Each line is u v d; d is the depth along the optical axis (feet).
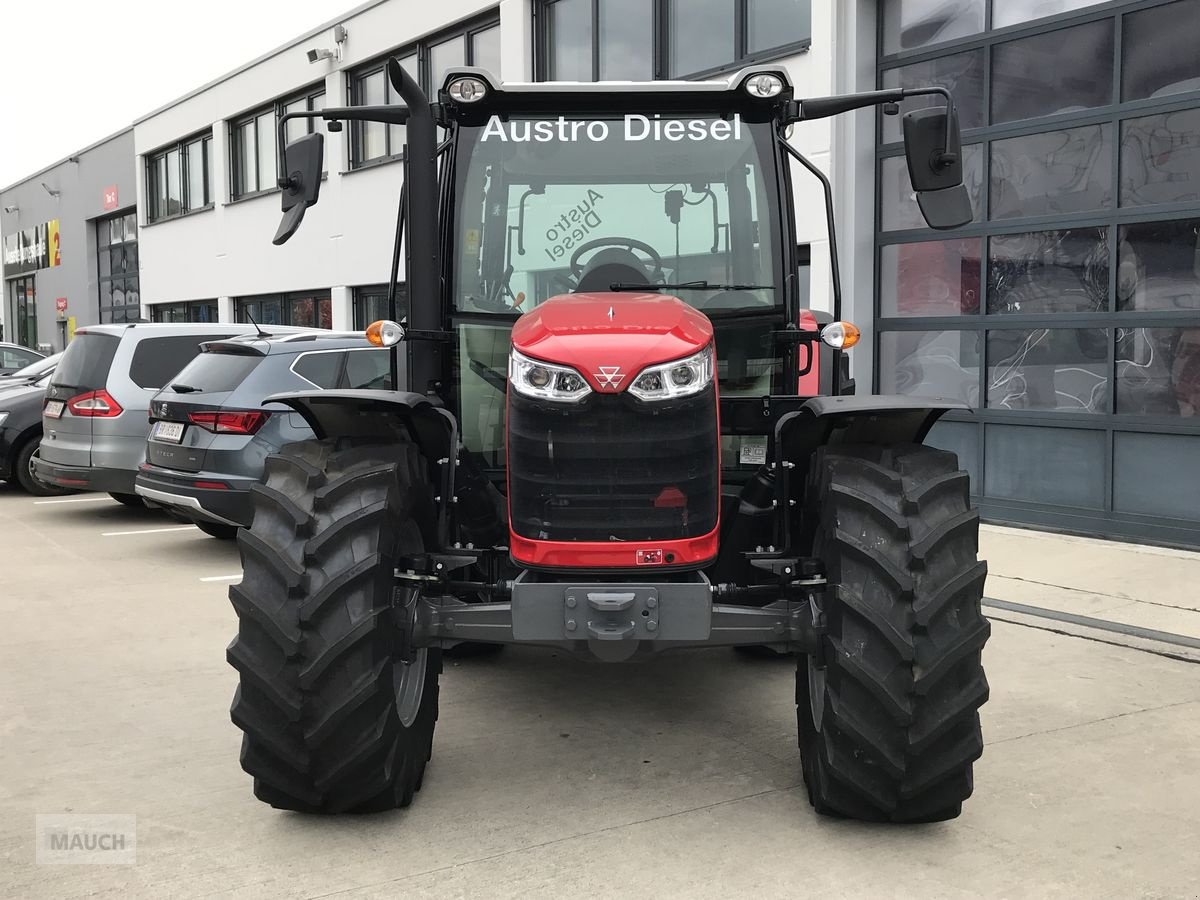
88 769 12.05
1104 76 24.36
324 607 9.78
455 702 14.43
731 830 10.45
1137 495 24.09
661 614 9.98
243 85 59.00
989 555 23.11
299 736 9.95
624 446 10.15
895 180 28.89
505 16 40.88
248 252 60.08
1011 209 26.45
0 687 15.10
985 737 12.90
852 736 9.77
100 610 19.74
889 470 10.43
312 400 10.55
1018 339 26.32
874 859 9.84
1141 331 23.84
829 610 10.02
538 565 10.33
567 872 9.59
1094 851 9.98
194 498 22.70
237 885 9.36
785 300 12.78
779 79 12.53
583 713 13.97
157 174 72.23
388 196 48.08
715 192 12.80
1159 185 23.48
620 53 36.83
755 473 12.95
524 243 12.88
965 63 27.20
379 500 10.24
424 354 12.48
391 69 10.99
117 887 9.33
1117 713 13.70
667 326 10.53
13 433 35.29
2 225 103.91
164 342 29.27
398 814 10.84
